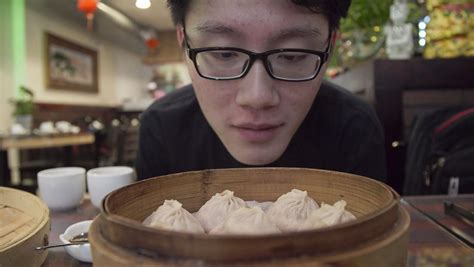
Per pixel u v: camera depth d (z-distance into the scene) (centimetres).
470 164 53
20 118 166
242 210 18
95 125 216
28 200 27
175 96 54
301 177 23
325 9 28
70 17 237
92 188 41
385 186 18
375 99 66
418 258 25
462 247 27
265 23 26
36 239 23
